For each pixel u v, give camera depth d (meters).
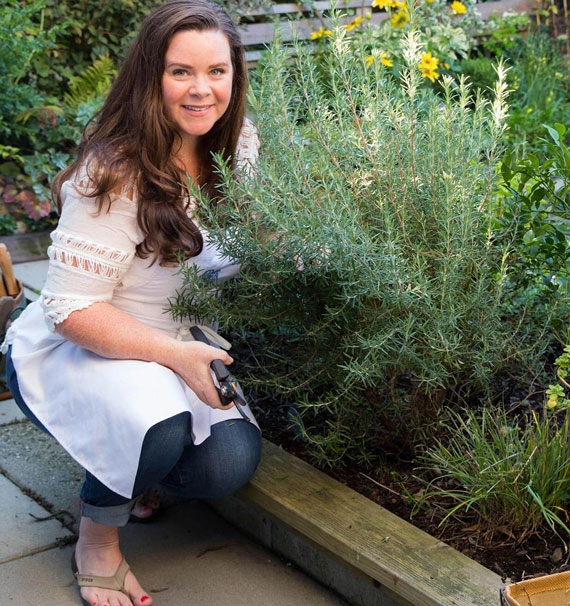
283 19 6.31
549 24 7.71
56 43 6.04
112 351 2.00
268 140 2.22
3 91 5.23
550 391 2.01
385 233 2.11
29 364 2.15
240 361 2.63
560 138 2.48
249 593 2.16
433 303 2.04
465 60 6.56
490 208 2.18
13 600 2.12
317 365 2.25
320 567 2.19
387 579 1.92
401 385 2.62
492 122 2.23
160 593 2.16
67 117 5.40
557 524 2.07
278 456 2.39
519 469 2.02
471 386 2.53
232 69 2.07
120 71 2.03
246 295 2.14
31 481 2.61
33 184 5.07
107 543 2.12
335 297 2.08
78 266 1.96
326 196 2.00
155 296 2.13
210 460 2.15
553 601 1.67
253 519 2.38
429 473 2.31
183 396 2.01
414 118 2.15
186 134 2.12
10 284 2.97
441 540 2.06
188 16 1.94
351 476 2.35
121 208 1.96
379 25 5.81
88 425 2.01
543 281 2.54
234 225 2.01
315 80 2.27
